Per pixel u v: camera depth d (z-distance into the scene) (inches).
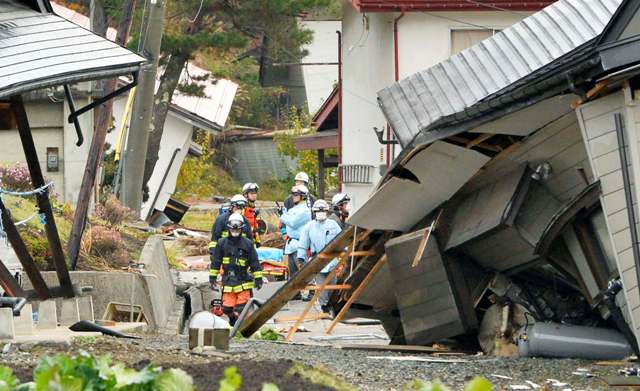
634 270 1644.9
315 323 2765.7
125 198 4379.9
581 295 1989.4
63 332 1792.6
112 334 1841.8
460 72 2330.2
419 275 2101.4
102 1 4734.3
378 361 1689.2
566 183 1911.9
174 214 6082.7
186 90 5428.2
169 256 3959.2
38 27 1904.5
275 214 6397.6
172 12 5177.2
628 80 1612.9
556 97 1742.1
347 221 2154.3
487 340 2065.7
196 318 1642.5
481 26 4315.9
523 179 1918.1
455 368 1624.0
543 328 1878.7
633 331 1690.5
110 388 876.6
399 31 4333.2
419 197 2071.9
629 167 1631.4
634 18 1584.6
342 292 2399.1
